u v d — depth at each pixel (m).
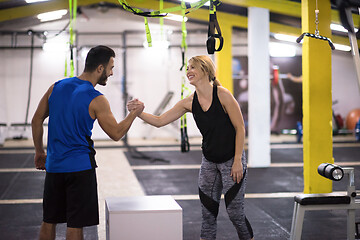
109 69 2.70
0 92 12.66
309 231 3.86
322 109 4.90
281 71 13.53
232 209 2.82
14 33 12.40
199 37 12.87
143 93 13.07
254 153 7.82
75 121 2.55
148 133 13.20
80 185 2.56
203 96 2.82
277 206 4.89
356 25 5.23
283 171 7.32
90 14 12.47
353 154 9.09
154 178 6.77
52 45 11.17
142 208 2.54
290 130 13.00
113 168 7.78
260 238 3.70
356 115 12.80
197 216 4.45
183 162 8.41
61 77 12.78
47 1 8.81
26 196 5.55
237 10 8.94
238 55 13.23
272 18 8.87
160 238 2.53
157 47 11.60
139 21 12.62
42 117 2.75
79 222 2.55
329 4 4.90
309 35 3.84
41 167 2.86
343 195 3.24
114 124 2.62
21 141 12.34
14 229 4.05
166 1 8.36
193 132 13.20
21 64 12.69
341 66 13.59
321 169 3.25
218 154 2.81
